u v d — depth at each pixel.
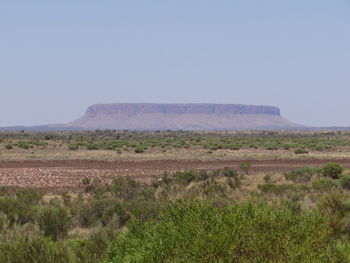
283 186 34.78
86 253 14.27
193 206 9.54
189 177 46.19
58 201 30.59
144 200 30.52
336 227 14.24
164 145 113.75
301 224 8.34
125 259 9.73
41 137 163.88
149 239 9.23
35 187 44.25
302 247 7.66
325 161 71.06
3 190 40.81
